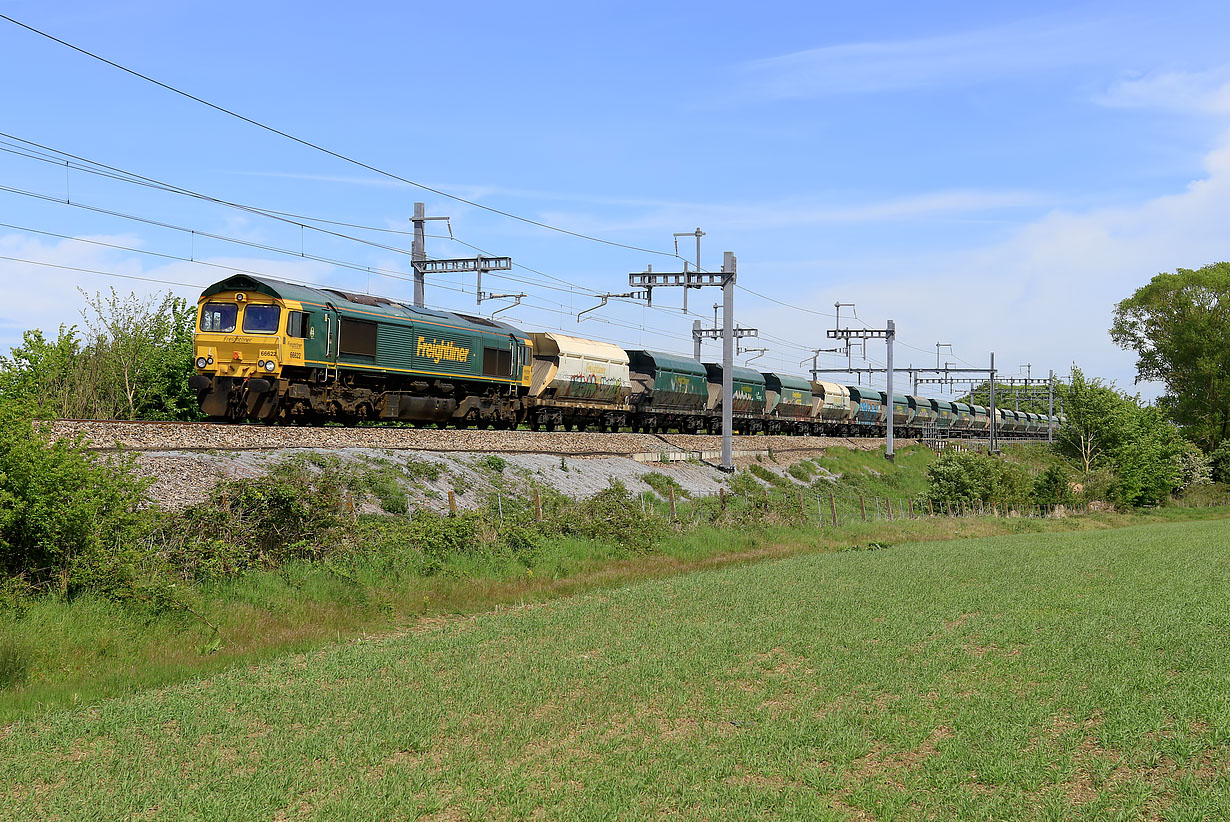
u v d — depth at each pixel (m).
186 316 37.28
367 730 10.70
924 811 8.43
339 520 19.97
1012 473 53.34
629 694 12.05
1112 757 9.57
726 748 9.97
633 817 8.27
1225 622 16.08
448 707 11.62
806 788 8.91
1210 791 8.52
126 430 21.84
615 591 20.50
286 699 11.98
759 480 46.16
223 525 17.80
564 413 45.16
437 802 8.62
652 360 50.69
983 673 12.90
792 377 66.69
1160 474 62.00
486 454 30.88
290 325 27.69
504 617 17.70
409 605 18.59
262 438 24.38
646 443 43.09
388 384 32.53
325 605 17.48
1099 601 18.38
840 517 42.00
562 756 9.95
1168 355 72.69
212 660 13.98
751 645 14.73
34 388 32.25
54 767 9.65
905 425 85.19
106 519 15.48
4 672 12.40
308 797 8.94
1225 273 70.69
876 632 15.62
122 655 13.77
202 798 8.77
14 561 14.48
